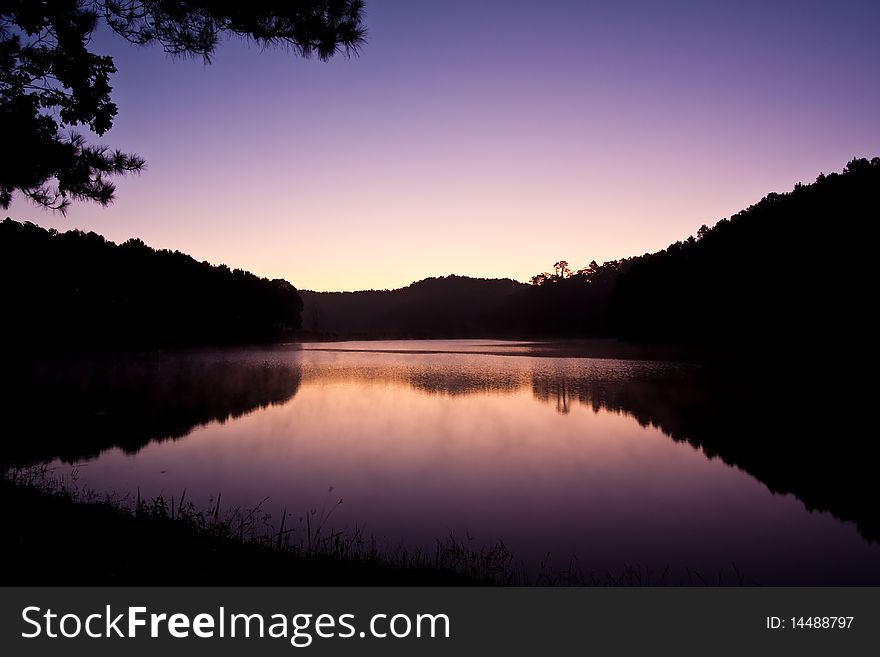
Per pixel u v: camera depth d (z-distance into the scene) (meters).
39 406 21.53
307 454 13.90
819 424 17.77
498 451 14.38
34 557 5.28
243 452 14.05
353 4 6.44
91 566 5.26
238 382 32.56
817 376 31.98
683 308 67.38
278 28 6.41
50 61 6.66
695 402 23.28
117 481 11.12
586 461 13.31
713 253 59.06
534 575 6.81
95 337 62.88
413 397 26.08
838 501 9.93
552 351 69.56
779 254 45.91
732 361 44.66
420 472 12.18
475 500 10.10
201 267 88.12
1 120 6.73
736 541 8.16
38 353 51.88
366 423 18.81
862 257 37.59
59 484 10.35
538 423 18.83
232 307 96.94
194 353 66.19
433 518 9.13
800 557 7.54
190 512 8.17
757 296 50.12
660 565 7.19
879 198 37.81
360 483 11.30
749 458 13.45
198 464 12.70
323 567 5.94
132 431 16.78
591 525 8.84
